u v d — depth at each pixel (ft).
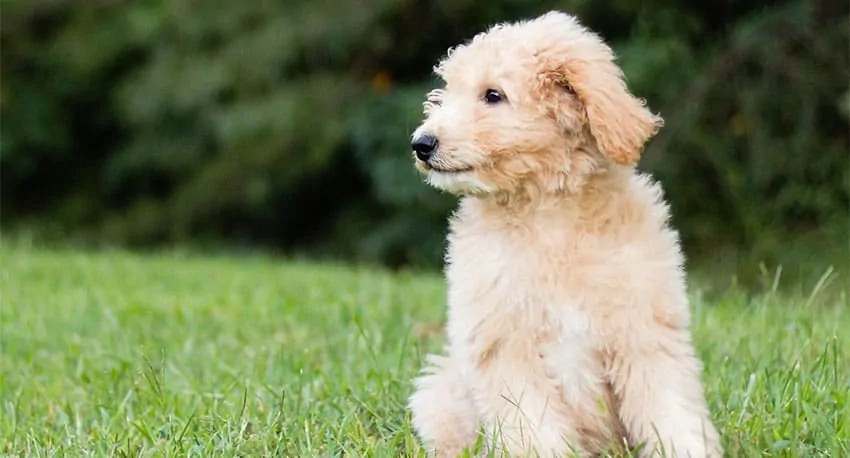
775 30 52.37
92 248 72.28
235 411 20.75
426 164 17.89
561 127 17.63
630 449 17.57
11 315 33.30
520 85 17.71
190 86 65.10
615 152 17.21
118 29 77.15
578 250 17.10
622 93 17.63
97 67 78.28
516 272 17.15
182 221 71.77
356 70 64.03
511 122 17.58
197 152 70.59
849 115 49.47
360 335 27.02
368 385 22.50
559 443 17.01
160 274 44.34
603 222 17.33
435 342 26.89
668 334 17.06
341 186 69.10
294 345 27.84
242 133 63.05
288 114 62.44
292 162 64.59
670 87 53.26
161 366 23.57
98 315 33.30
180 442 18.67
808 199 50.42
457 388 18.74
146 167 74.49
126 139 79.82
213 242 71.56
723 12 55.72
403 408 20.68
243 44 64.39
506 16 59.93
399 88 61.41
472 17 61.67
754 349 23.13
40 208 81.61
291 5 65.05
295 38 62.95
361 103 62.03
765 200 52.65
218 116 63.87
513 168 17.61
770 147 51.75
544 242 17.21
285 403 21.22
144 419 20.57
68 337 30.32
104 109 80.33
